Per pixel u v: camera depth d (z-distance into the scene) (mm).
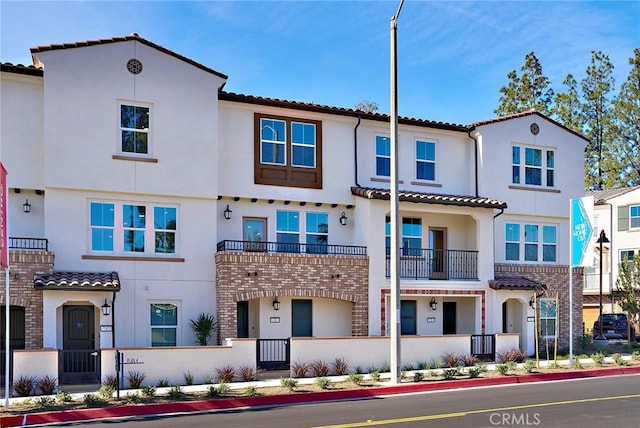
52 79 19281
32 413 13039
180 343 20344
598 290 43969
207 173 21031
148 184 20281
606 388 16688
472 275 24281
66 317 18719
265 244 22250
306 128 23188
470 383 17531
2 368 17938
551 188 27172
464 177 25875
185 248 20703
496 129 26062
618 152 53688
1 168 14039
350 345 19594
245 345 18094
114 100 20031
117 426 12203
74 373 17016
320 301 22453
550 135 27359
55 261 19094
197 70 21109
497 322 23953
